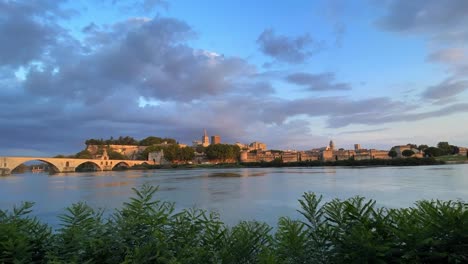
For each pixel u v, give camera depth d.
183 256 5.71
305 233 6.09
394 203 35.34
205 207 33.19
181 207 33.59
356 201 6.62
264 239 6.74
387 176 87.25
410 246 5.16
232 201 38.69
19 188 72.12
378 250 5.07
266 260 5.35
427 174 91.69
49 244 6.25
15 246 5.73
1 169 173.62
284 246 6.05
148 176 131.38
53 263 5.23
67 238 6.06
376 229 5.71
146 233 6.19
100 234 6.17
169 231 6.61
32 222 6.79
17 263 5.37
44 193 58.00
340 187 56.62
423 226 5.45
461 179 68.38
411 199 38.69
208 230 6.86
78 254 5.79
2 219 6.86
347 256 5.24
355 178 81.88
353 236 5.32
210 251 6.18
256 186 63.25
